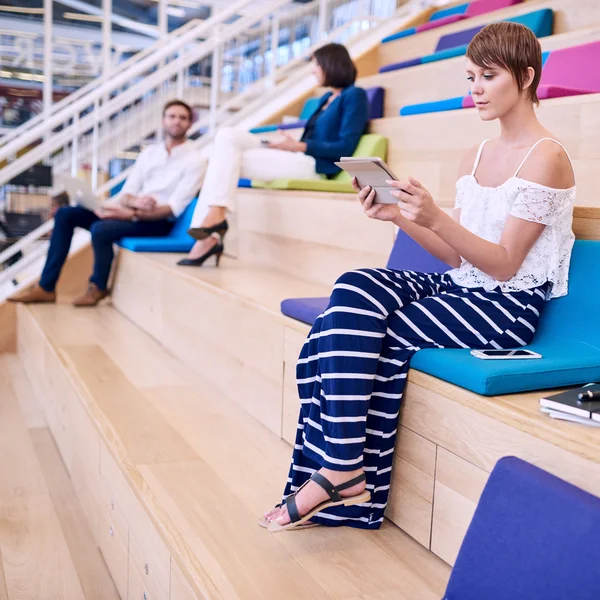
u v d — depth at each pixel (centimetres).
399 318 126
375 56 405
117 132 486
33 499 199
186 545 119
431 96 314
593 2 282
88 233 364
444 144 248
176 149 334
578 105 198
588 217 136
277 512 128
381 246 211
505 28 126
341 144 280
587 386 108
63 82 678
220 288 216
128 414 188
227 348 207
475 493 110
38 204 393
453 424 115
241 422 187
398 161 274
